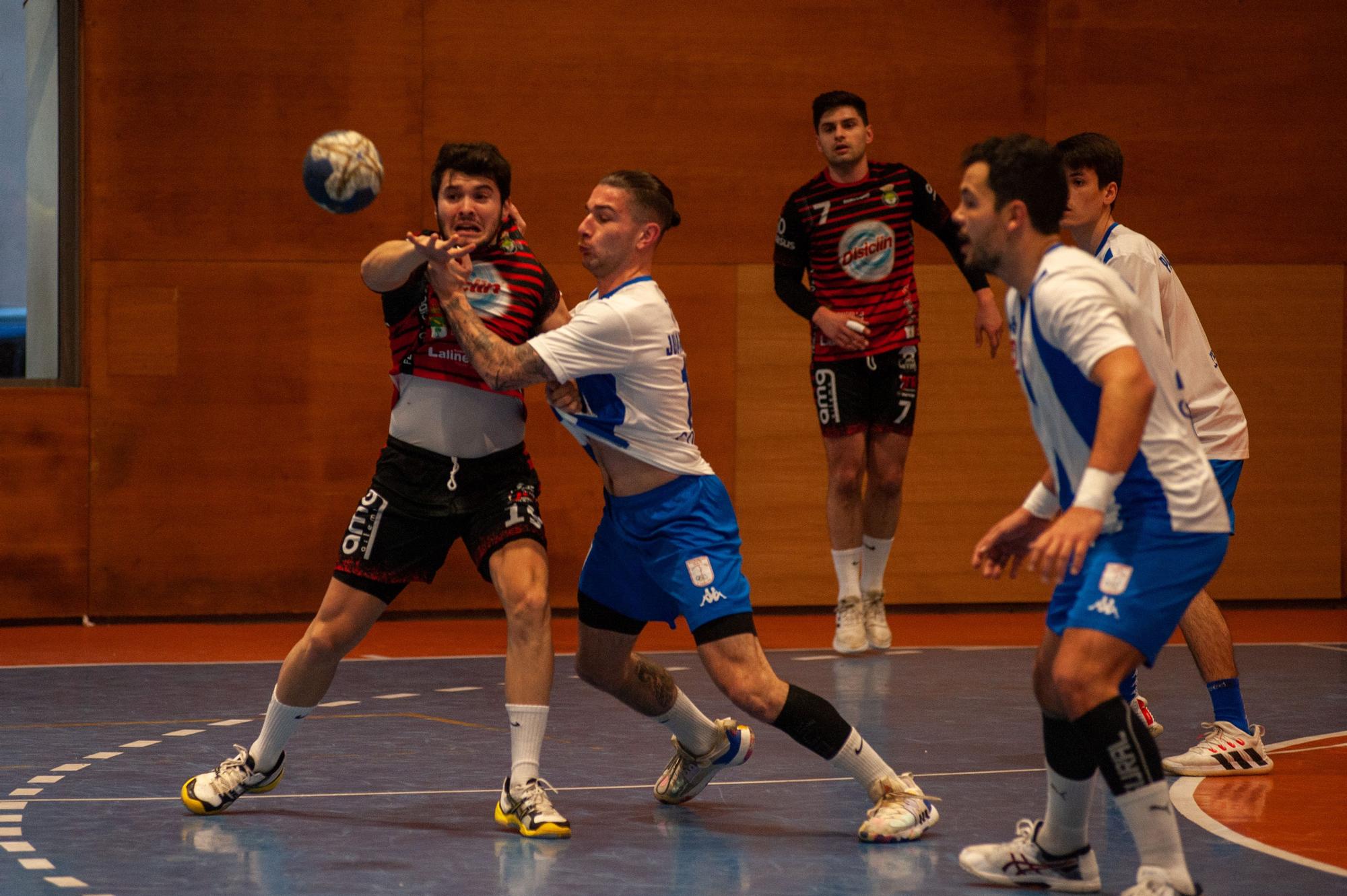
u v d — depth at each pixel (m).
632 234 8.88
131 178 19.09
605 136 20.14
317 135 19.50
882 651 17.09
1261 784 10.36
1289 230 21.67
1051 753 7.58
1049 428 7.09
